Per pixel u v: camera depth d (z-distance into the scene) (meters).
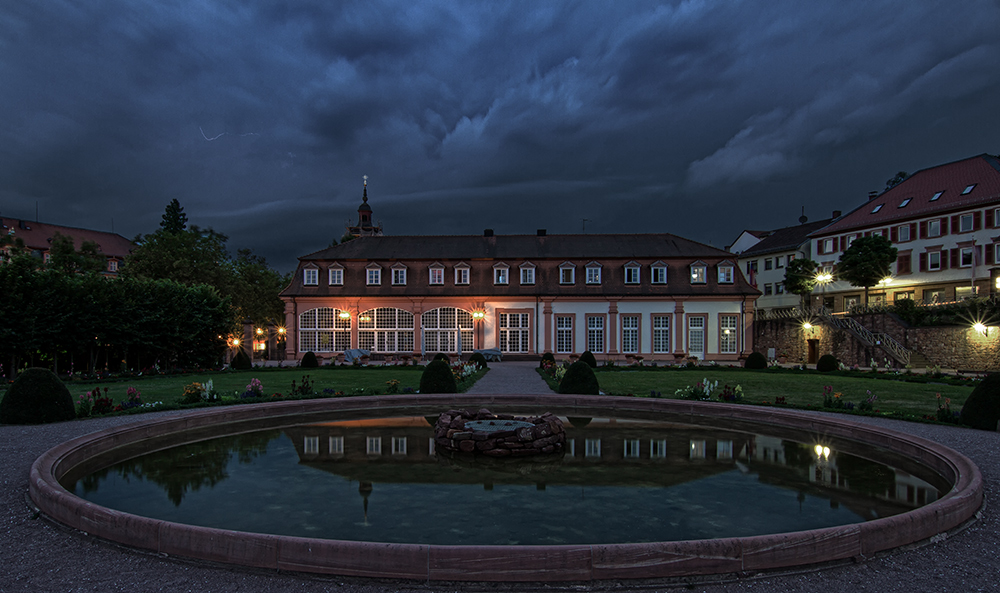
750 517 6.80
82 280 27.16
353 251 44.22
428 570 4.83
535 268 42.44
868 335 35.47
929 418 13.81
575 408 16.77
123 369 28.03
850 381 24.50
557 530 6.29
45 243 74.81
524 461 9.79
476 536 6.07
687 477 8.70
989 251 36.66
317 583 4.86
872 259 38.09
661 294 40.75
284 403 15.45
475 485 8.18
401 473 8.88
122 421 13.55
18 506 6.95
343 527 6.34
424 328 41.59
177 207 68.50
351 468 9.21
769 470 9.19
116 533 5.68
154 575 4.99
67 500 6.20
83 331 25.91
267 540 5.09
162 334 29.69
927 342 32.81
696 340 40.81
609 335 40.97
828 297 48.59
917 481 8.54
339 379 25.50
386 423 14.05
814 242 50.12
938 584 4.89
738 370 31.19
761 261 57.66
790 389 21.23
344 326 41.59
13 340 23.77
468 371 24.95
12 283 24.06
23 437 11.50
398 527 6.36
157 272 41.66
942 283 39.50
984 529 6.28
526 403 17.33
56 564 5.22
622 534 6.18
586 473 8.94
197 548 5.31
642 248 44.16
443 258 42.91
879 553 5.56
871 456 10.30
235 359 33.09
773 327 44.94
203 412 13.62
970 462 8.27
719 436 12.30
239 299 47.81
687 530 6.32
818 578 5.01
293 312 41.59
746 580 4.96
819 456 10.30
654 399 16.30
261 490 7.86
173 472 8.91
